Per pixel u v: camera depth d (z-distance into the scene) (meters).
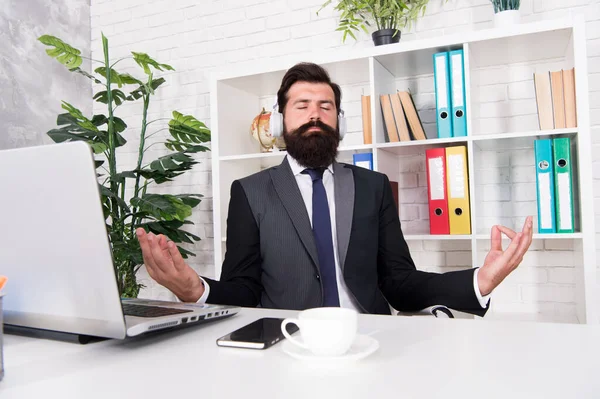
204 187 2.96
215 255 2.40
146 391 0.54
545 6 2.21
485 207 2.32
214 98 2.42
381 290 1.55
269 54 2.78
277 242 1.49
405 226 2.46
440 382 0.54
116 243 2.34
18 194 0.70
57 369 0.64
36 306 0.75
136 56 2.58
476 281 1.16
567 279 2.19
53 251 0.70
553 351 0.65
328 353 0.63
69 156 0.64
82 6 3.22
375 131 2.13
